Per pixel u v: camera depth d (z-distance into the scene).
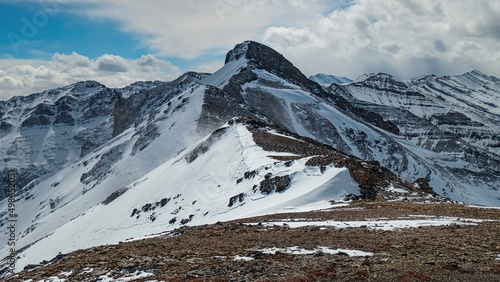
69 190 172.75
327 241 21.00
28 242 123.38
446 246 18.53
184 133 133.00
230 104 152.00
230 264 16.97
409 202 39.69
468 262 15.45
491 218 28.97
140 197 82.12
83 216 98.19
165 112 161.12
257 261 17.14
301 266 15.87
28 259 82.44
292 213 36.47
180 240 25.02
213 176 70.00
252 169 62.19
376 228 24.64
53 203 170.12
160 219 67.38
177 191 73.69
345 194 44.56
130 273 17.03
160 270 16.89
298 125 188.00
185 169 81.81
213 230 28.33
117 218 79.81
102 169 162.25
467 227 23.55
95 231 79.88
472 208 34.19
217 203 58.41
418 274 13.80
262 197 52.16
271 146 72.50
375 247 19.03
